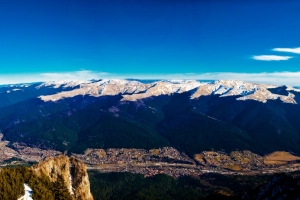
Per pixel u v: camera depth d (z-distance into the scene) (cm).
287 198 19475
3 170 17262
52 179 19912
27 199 16400
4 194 15750
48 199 17312
